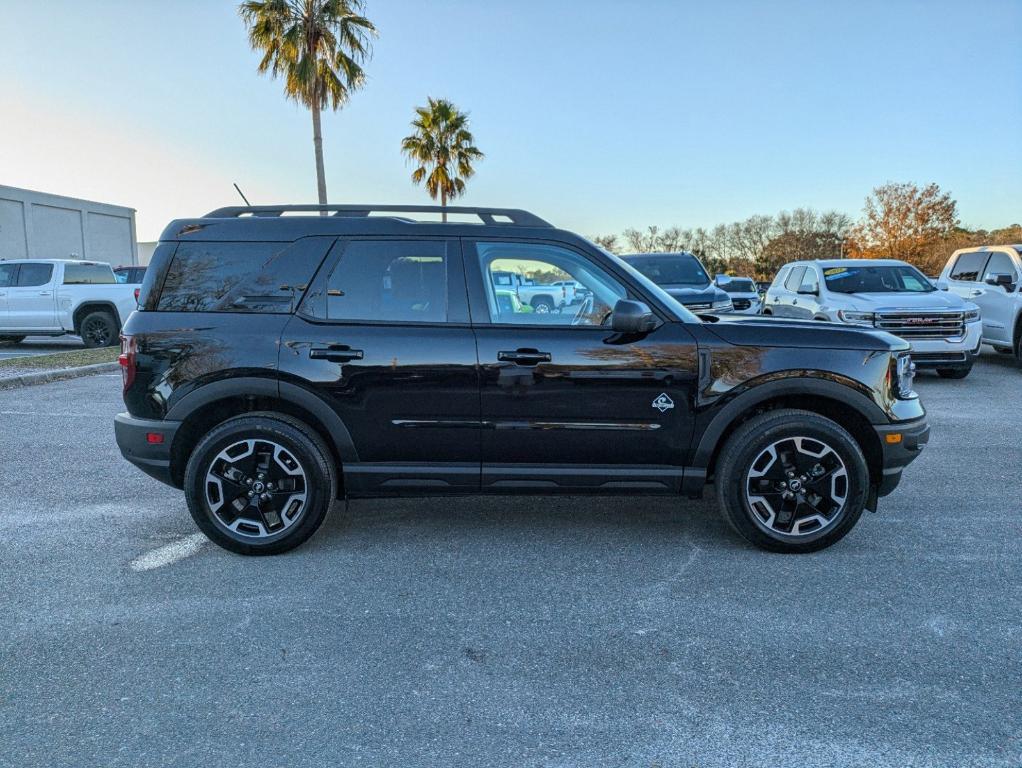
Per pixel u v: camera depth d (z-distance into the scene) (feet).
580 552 13.73
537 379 13.08
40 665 9.72
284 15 73.20
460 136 116.06
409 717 8.58
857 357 13.20
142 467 13.51
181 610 11.33
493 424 13.20
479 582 12.39
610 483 13.50
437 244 13.50
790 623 10.85
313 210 14.06
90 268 51.55
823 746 7.99
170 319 13.35
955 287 43.68
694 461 13.38
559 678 9.41
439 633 10.62
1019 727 8.30
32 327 49.42
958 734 8.18
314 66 74.43
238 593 11.96
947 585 12.14
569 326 13.29
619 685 9.24
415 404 13.19
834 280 37.24
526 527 15.11
